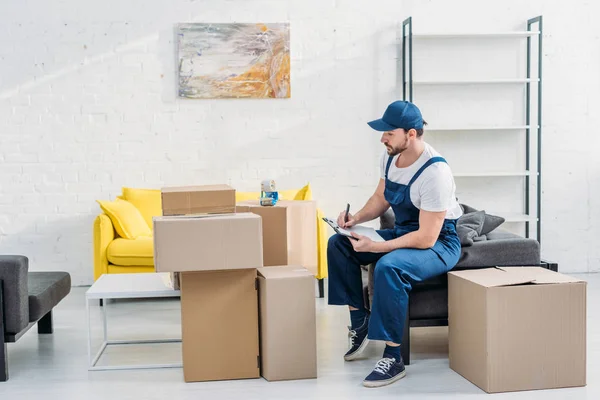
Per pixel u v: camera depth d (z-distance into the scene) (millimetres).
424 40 6297
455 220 3881
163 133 6195
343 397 3402
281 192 6035
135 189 6020
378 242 3715
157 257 3496
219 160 6258
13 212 6129
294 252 4852
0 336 3693
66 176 6148
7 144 6086
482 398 3359
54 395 3492
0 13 6008
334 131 6328
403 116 3727
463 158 6414
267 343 3625
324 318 4922
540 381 3461
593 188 6516
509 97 6410
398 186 3852
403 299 3611
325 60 6273
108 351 4238
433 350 4164
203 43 6137
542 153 6461
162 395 3469
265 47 6191
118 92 6141
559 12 6367
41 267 6168
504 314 3402
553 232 6523
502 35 6199
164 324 4840
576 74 6422
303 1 6227
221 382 3650
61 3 6047
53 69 6078
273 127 6281
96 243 5461
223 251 3537
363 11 6273
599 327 4590
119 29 6105
